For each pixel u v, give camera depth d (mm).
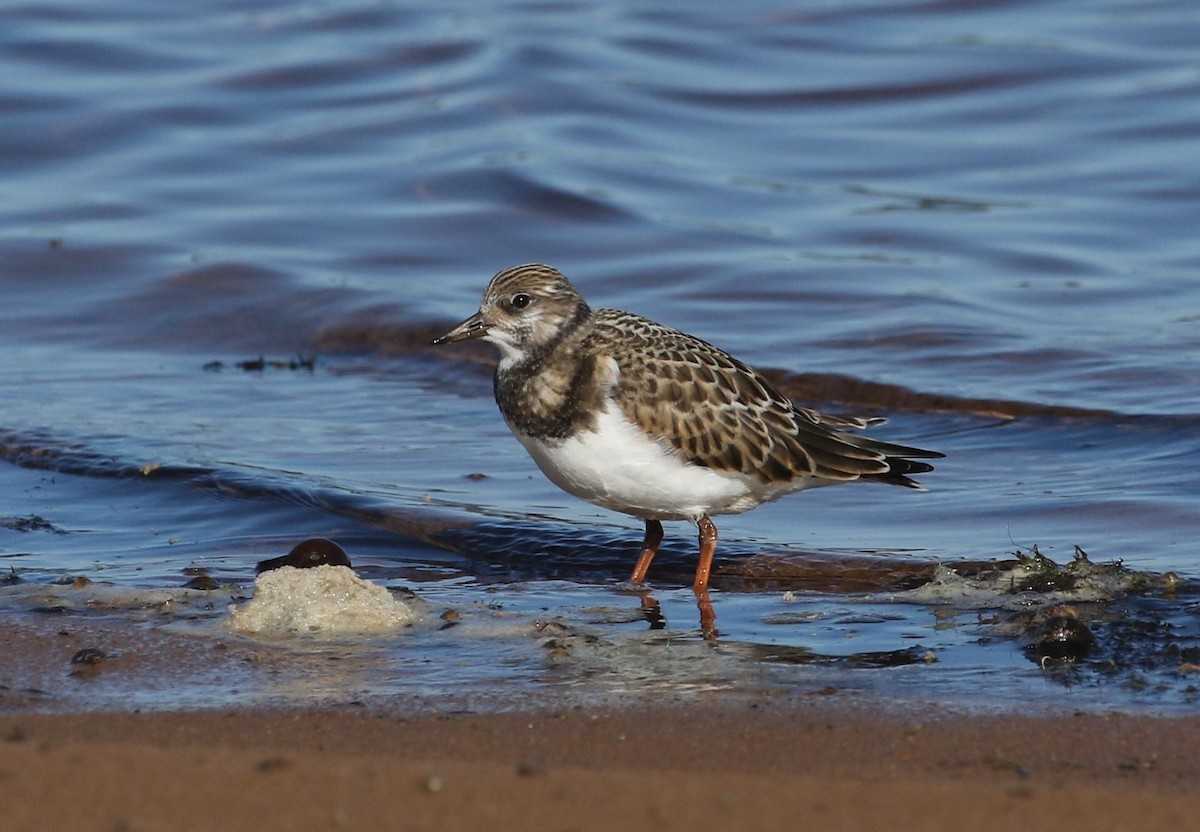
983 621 10359
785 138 24359
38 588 10984
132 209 22266
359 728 8266
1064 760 7789
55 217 21953
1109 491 13289
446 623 10352
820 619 10578
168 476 14078
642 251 20828
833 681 9164
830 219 21609
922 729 8242
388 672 9328
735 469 11305
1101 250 20250
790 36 27719
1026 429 15148
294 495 13609
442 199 22391
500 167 23016
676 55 27109
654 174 23094
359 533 12945
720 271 20016
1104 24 27516
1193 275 19312
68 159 23766
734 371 11508
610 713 8531
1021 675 9203
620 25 28328
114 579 11414
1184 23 27281
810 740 8086
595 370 11125
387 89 25844
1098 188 22141
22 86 25422
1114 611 10383
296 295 19703
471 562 12422
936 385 16172
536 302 11312
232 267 20422
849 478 11625
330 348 18703
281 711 8547
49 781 7016
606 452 11148
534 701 8750
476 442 15305
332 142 24188
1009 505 13109
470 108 25047
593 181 22781
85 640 9852
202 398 16672
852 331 17922
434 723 8352
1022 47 26781
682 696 8867
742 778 7324
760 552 12133
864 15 28359
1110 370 16312
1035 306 18547
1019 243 20500
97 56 26656
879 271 19859
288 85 25953
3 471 14367
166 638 9906
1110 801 7059
